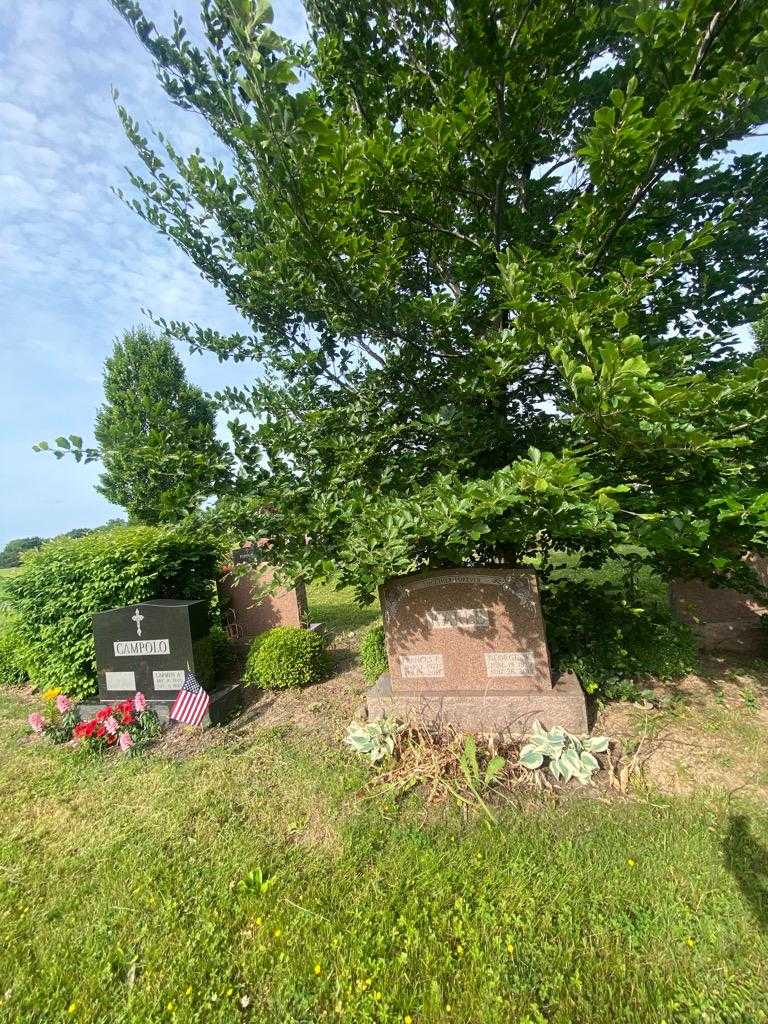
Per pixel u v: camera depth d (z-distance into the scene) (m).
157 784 3.74
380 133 3.30
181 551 6.20
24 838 3.22
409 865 2.72
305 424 4.29
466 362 3.91
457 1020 1.93
